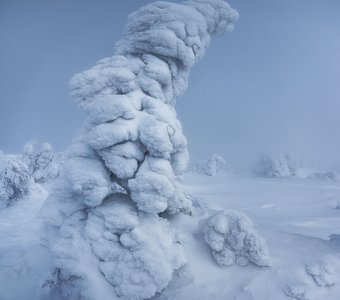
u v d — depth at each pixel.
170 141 9.16
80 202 9.94
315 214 18.22
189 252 10.01
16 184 18.11
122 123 9.26
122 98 9.62
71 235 9.38
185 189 12.12
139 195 8.89
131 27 13.41
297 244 10.57
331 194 26.77
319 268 8.78
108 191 9.41
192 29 12.80
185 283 9.12
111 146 9.16
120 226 8.91
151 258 8.57
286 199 23.17
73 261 8.81
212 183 31.53
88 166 9.37
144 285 8.41
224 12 14.75
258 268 9.27
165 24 12.64
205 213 12.29
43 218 10.01
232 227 9.52
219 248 9.41
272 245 10.40
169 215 11.55
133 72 11.86
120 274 8.52
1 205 17.23
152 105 10.05
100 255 8.90
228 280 9.09
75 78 11.14
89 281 8.55
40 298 8.82
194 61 13.61
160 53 12.41
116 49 13.56
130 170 9.13
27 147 25.58
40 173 24.34
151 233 9.23
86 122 10.02
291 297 8.18
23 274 9.49
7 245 11.61
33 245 10.63
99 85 11.12
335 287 8.50
